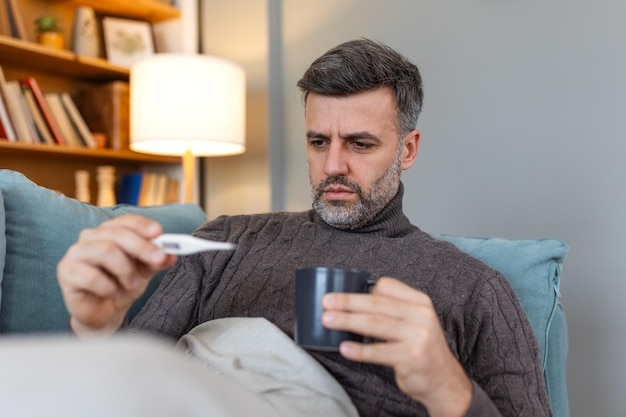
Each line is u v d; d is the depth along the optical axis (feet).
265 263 3.54
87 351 1.33
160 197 8.76
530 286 3.93
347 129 3.58
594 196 6.24
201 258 3.64
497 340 3.19
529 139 6.63
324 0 8.16
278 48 8.56
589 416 6.24
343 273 2.25
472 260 3.46
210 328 3.14
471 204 7.02
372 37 7.73
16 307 3.40
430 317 2.13
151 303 3.47
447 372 2.22
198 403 1.34
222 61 7.09
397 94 3.72
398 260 3.45
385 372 3.11
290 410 2.66
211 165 9.03
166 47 9.12
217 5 8.85
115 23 8.52
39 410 1.13
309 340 2.27
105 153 8.13
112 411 1.18
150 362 1.35
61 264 2.31
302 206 8.47
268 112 8.38
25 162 8.12
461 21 7.05
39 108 7.53
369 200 3.66
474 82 6.98
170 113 6.87
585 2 6.24
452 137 7.14
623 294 6.07
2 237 3.34
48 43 7.68
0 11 7.14
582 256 6.32
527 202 6.66
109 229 2.28
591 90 6.23
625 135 6.04
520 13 6.65
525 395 3.02
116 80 8.91
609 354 6.15
